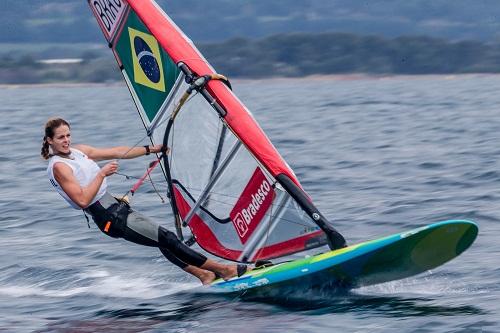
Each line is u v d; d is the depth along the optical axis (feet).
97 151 104.63
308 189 178.09
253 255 102.68
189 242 106.83
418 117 363.76
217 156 102.94
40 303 104.58
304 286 98.22
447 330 85.51
